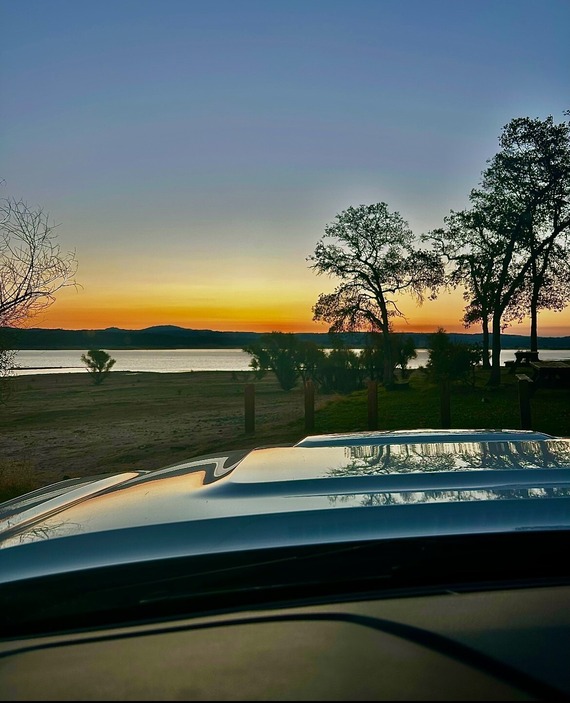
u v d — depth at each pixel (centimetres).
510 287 3200
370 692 73
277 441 1205
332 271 4303
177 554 111
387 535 112
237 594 103
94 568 108
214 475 162
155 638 91
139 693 74
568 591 104
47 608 103
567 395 1931
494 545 110
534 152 3294
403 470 150
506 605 99
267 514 123
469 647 85
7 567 113
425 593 104
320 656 82
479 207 3522
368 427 1236
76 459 1213
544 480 142
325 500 129
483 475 145
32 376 6775
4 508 181
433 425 1328
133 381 5344
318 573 106
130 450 1288
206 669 79
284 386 3534
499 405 1686
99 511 138
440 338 2486
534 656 84
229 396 3102
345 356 3519
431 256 4141
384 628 91
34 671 84
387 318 4016
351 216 4209
